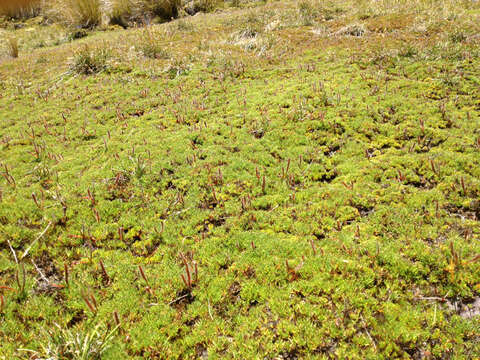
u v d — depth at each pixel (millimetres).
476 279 3629
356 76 8953
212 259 4305
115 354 3248
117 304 3756
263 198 5297
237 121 7480
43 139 7367
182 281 3980
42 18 21422
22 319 3605
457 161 5430
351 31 12242
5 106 9109
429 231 4293
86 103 8969
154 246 4629
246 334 3375
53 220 4945
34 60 12859
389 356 3109
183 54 11953
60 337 3191
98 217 4992
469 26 10719
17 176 6105
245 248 4465
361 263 3986
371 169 5594
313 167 5887
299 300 3686
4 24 20562
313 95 8055
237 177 5758
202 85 9531
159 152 6523
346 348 3209
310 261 4086
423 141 6172
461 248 3957
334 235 4480
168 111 8234
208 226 4863
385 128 6641
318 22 14414
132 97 9094
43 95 9586
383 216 4680
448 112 6922
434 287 3688
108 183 5695
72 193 5539
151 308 3725
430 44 10023
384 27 12125
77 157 6652
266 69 10336
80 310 3762
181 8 19422
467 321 3309
